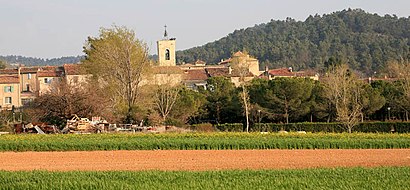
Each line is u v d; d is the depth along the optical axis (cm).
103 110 14675
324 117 16988
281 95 16862
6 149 9625
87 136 11500
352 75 17038
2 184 5041
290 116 17175
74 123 13400
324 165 7394
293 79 16950
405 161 7931
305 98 16900
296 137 11412
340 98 16138
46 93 14862
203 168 7019
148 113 15250
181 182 5066
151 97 16075
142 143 9819
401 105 16812
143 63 15875
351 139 10831
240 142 9956
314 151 9412
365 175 5562
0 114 16488
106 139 10712
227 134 11994
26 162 7938
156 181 5150
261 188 4734
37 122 14250
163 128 14138
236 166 7281
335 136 11669
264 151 9394
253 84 18100
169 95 16488
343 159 8181
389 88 17575
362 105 16450
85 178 5328
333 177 5438
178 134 11969
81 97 14488
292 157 8456
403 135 12094
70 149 9644
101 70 15962
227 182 5053
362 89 16650
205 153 9056
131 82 15712
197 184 4925
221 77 19600
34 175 5578
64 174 5681
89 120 13975
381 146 10169
